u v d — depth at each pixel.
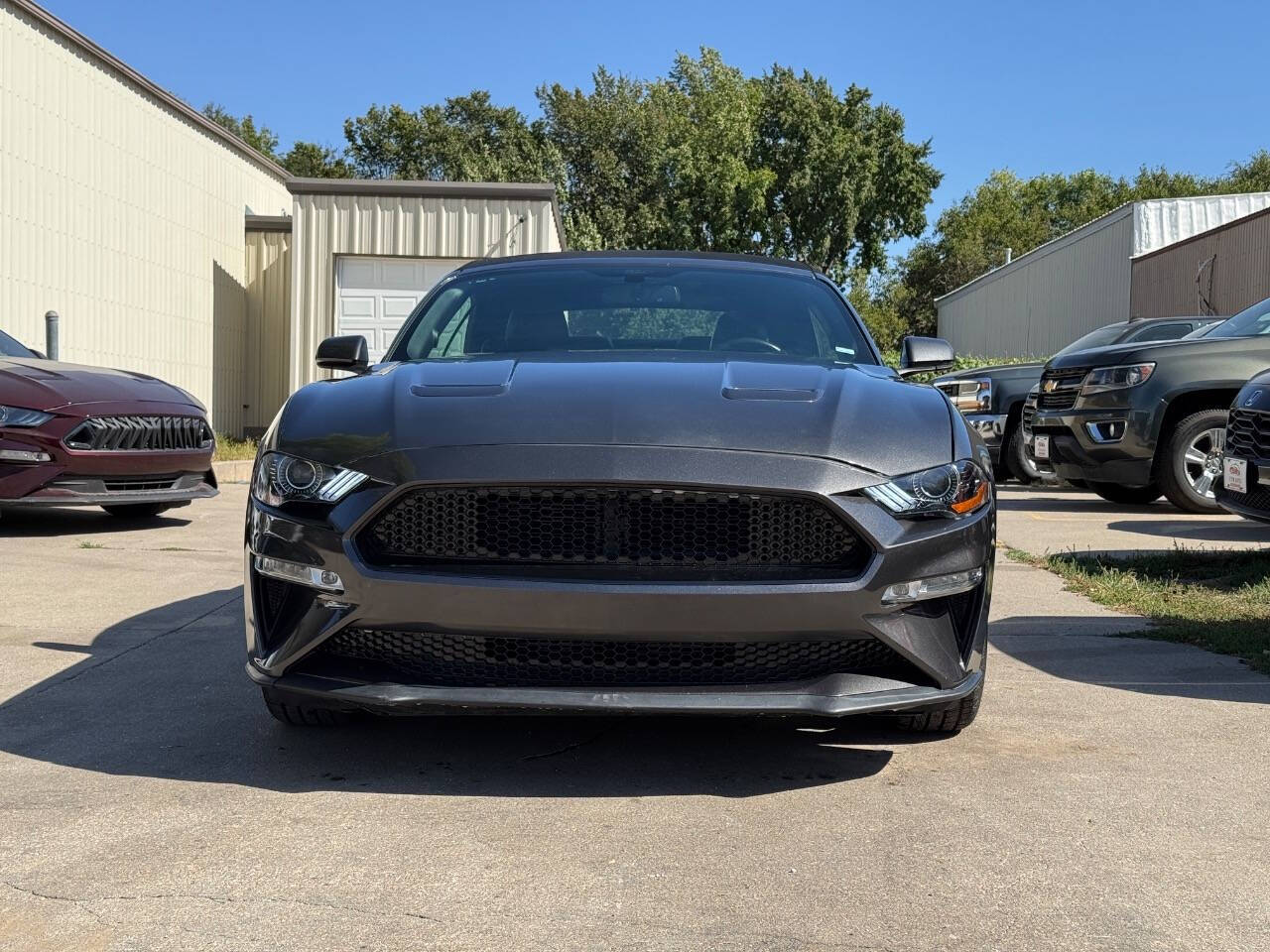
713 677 2.60
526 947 1.91
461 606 2.52
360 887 2.14
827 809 2.57
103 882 2.14
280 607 2.75
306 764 2.86
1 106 11.37
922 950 1.91
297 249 16.06
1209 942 1.95
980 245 68.56
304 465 2.73
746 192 49.78
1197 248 18.11
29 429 6.62
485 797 2.64
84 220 13.00
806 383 3.05
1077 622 4.66
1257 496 5.28
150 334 14.66
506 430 2.68
